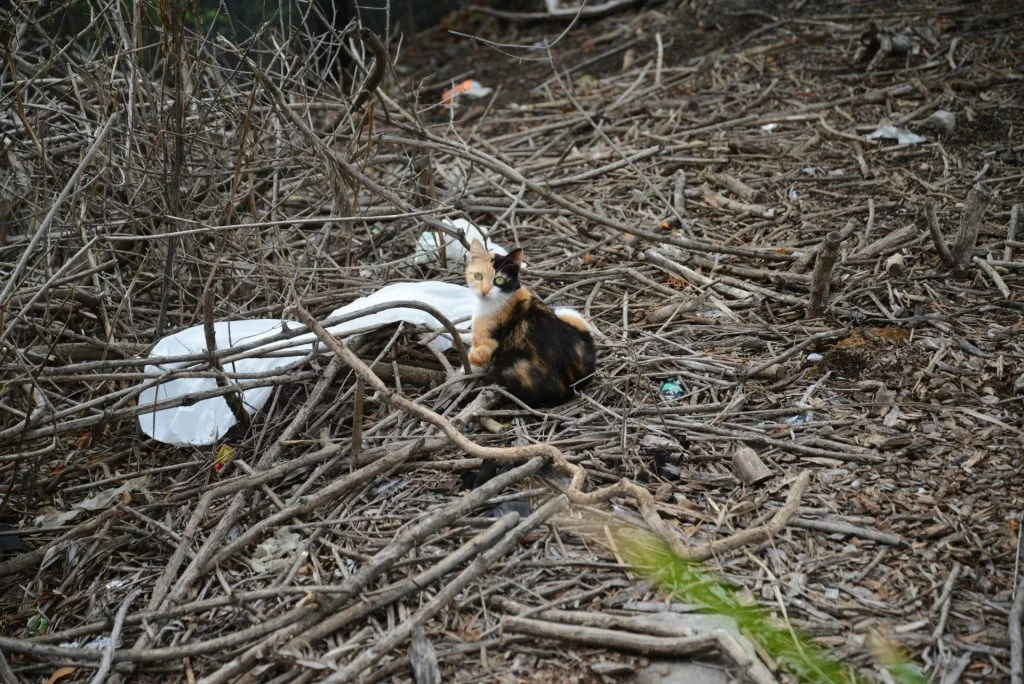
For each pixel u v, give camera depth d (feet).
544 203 24.39
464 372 16.44
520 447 13.60
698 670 11.19
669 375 16.70
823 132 26.58
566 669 11.43
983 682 10.87
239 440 16.30
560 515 13.50
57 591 14.05
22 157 20.54
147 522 14.40
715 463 14.52
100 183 19.90
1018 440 14.47
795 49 31.86
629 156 26.48
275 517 13.67
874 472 14.07
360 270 21.17
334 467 15.03
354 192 20.66
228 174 22.00
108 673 12.01
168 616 12.31
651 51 33.88
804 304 18.79
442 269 20.85
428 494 14.42
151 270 20.76
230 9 26.27
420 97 34.55
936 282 19.31
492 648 11.81
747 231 22.40
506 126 30.32
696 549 12.02
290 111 19.10
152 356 16.10
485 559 12.52
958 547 12.70
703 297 19.35
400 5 40.27
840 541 12.96
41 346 17.76
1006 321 17.75
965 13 31.99
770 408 15.78
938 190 23.11
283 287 20.39
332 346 14.05
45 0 19.47
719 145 26.66
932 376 16.19
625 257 21.67
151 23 18.61
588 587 12.53
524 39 37.88
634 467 14.37
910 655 11.23
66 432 16.87
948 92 27.50
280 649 11.75
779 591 12.16
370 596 12.42
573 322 16.28
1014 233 20.71
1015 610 11.50
